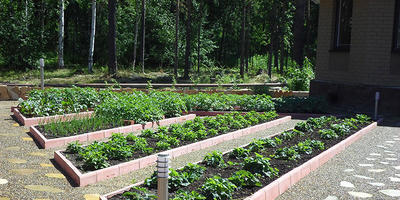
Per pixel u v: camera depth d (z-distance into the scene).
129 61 39.38
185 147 7.52
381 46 13.67
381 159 7.29
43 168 6.16
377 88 13.59
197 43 38.53
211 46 40.91
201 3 37.69
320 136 8.87
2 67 30.94
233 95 14.64
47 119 10.16
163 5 38.44
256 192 4.77
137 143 7.18
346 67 14.80
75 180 5.61
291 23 37.94
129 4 37.12
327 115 12.66
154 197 4.41
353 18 14.27
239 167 6.01
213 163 6.10
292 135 8.69
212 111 12.91
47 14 36.91
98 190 5.28
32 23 32.25
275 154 6.86
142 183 5.23
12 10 31.67
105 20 38.66
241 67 29.80
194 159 7.07
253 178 5.17
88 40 40.03
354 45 14.30
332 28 15.38
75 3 39.75
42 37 31.58
